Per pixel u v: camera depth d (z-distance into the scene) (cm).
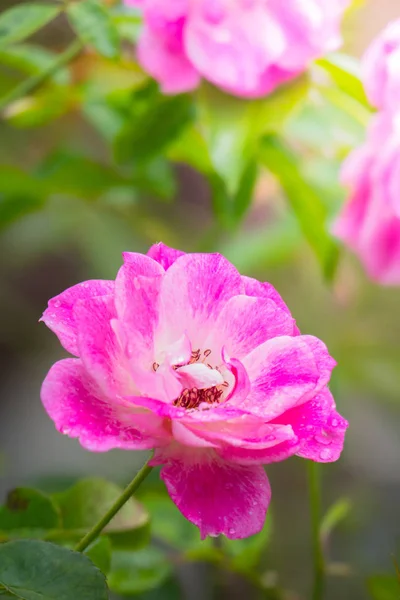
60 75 82
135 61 81
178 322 63
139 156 78
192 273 63
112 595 81
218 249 94
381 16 82
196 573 93
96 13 74
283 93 75
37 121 83
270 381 61
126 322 61
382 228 77
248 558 76
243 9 74
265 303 63
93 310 61
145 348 62
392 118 74
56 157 82
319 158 83
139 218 100
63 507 69
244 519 60
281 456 60
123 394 61
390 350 100
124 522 69
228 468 61
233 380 63
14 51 81
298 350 61
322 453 61
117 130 83
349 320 102
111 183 82
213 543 78
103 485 69
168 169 83
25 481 89
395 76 74
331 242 81
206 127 75
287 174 81
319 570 72
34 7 75
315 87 77
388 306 102
